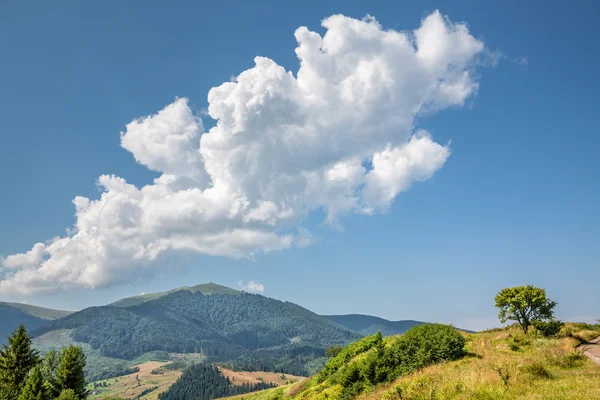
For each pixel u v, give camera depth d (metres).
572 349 22.14
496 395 13.77
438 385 17.06
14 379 56.81
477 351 27.88
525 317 31.95
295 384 55.19
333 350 133.00
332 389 32.41
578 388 12.77
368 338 42.09
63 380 54.91
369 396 23.86
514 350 26.84
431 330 28.67
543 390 13.27
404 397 17.88
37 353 60.72
